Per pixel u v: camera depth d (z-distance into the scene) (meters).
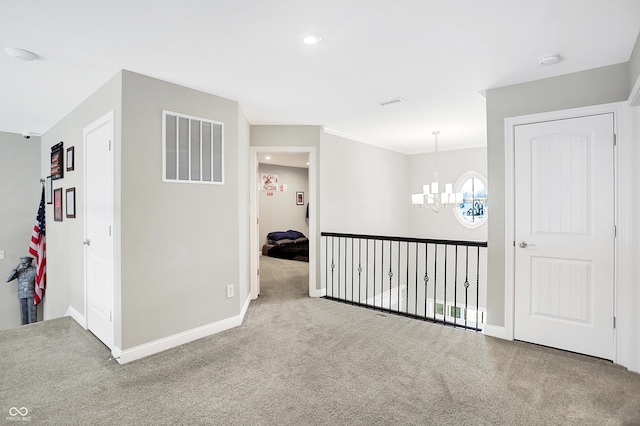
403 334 3.04
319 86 2.93
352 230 5.09
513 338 2.90
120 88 2.50
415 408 1.90
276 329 3.18
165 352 2.66
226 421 1.80
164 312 2.72
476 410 1.88
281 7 1.74
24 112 3.63
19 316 4.67
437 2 1.71
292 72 2.61
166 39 2.08
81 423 1.78
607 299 2.49
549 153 2.72
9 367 2.42
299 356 2.58
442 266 6.36
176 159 2.81
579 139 2.59
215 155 3.12
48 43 2.11
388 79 2.77
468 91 3.06
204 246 3.02
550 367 2.39
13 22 1.86
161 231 2.71
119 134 2.50
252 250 4.26
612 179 2.47
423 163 6.50
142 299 2.59
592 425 1.75
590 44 2.18
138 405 1.95
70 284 3.60
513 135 2.89
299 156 6.66
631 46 2.20
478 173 5.88
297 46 2.19
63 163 3.80
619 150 2.42
